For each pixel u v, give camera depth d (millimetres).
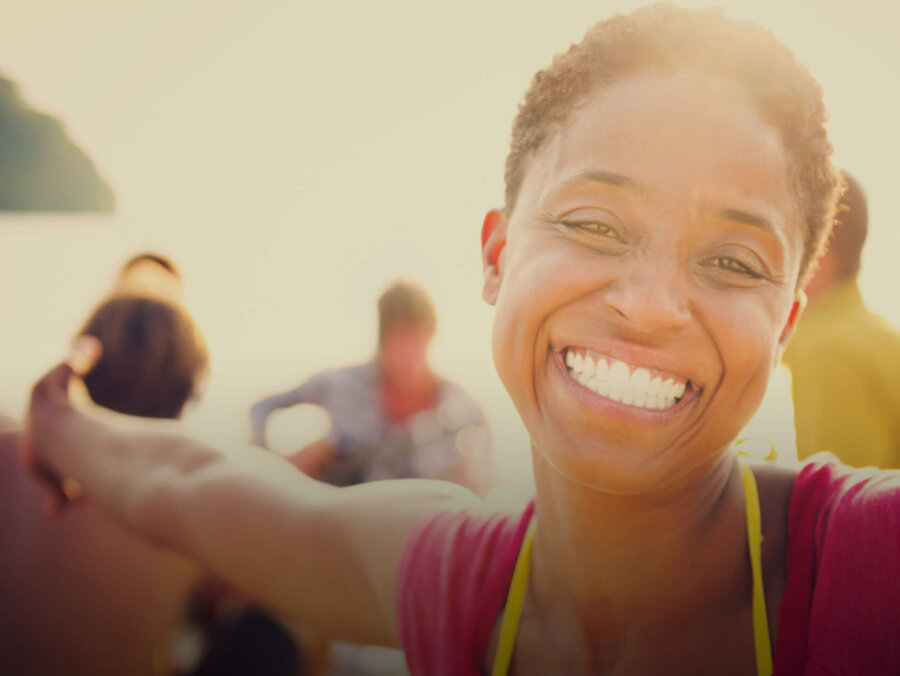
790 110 815
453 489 1176
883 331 1572
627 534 882
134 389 1733
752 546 877
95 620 1621
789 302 851
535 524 992
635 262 798
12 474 1610
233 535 1210
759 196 790
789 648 807
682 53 819
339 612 1118
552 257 842
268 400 2934
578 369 835
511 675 954
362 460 2861
